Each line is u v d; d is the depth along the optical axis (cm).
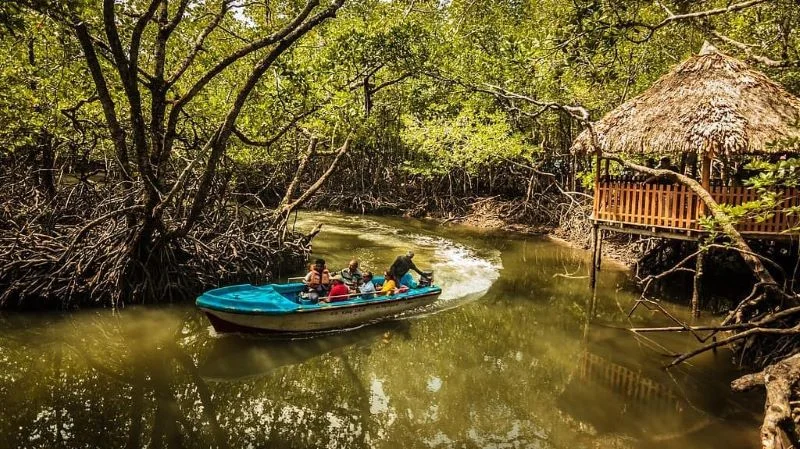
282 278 1461
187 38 1384
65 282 1112
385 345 1033
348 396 845
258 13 1575
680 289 1402
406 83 2294
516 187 2627
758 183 704
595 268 1365
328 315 1030
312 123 1555
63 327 1033
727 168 1446
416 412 796
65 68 1212
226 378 885
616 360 977
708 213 1126
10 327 1023
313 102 1459
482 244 1995
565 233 2156
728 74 1144
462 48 1795
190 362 930
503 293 1369
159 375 883
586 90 1797
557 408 804
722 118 1048
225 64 1069
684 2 966
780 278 1150
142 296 1151
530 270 1612
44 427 711
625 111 1250
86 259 1137
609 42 913
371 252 1759
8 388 815
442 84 1939
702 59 1191
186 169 1117
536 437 722
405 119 2433
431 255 1752
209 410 790
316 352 991
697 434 721
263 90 1451
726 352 986
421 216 2681
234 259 1346
